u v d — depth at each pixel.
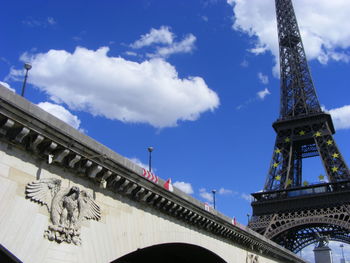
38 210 30.08
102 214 36.38
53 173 31.95
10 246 27.88
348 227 113.88
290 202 129.25
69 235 31.92
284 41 180.62
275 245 83.88
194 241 53.78
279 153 150.75
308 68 170.25
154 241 44.22
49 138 30.30
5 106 26.83
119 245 38.22
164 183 45.12
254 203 134.75
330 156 139.62
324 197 124.75
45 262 29.97
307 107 158.62
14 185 28.66
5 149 28.48
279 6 190.12
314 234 143.75
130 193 39.81
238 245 69.69
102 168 35.34
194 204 50.91
